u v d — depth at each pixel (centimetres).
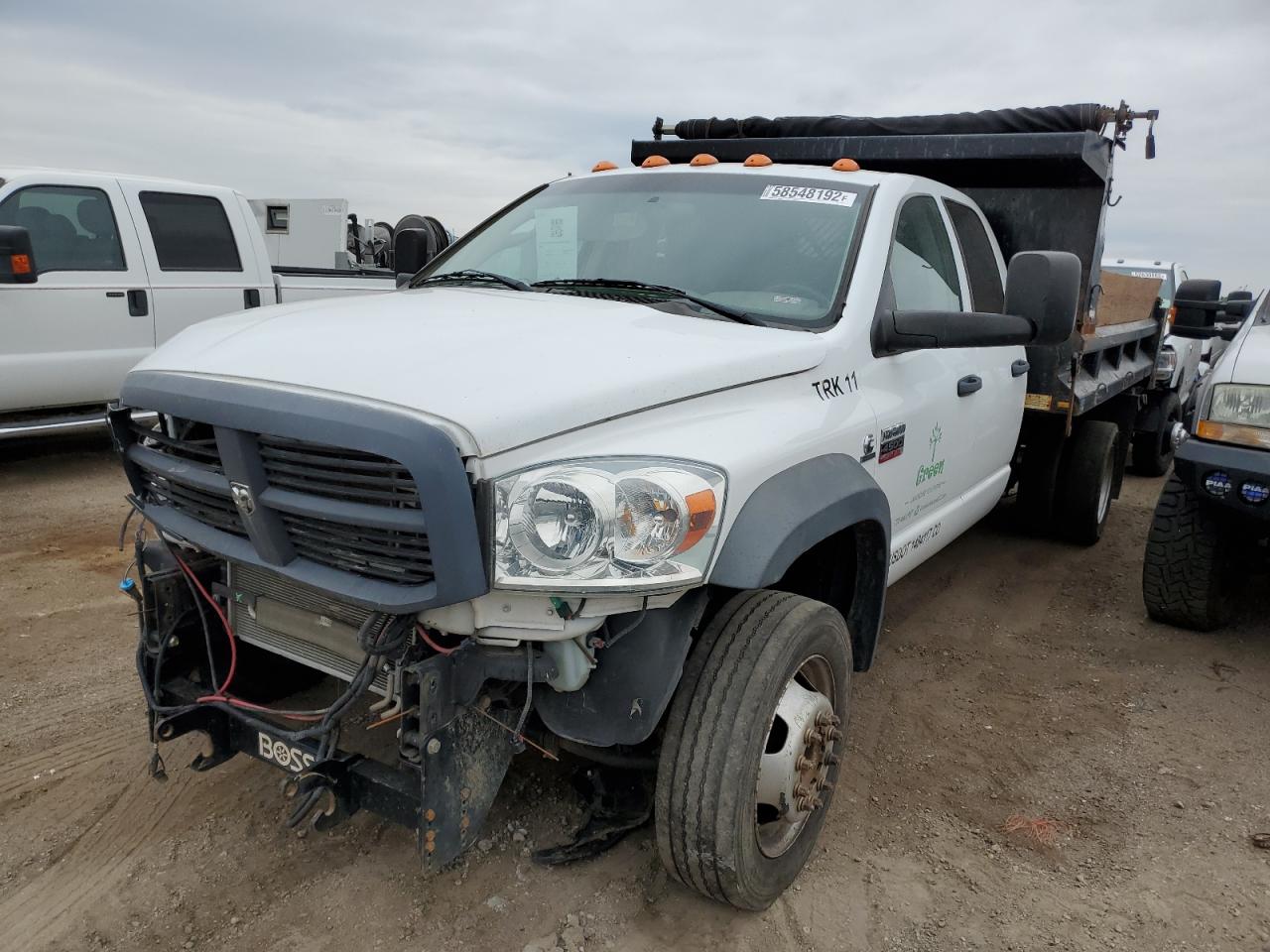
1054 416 552
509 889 272
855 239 334
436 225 561
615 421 228
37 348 705
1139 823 319
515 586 207
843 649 282
